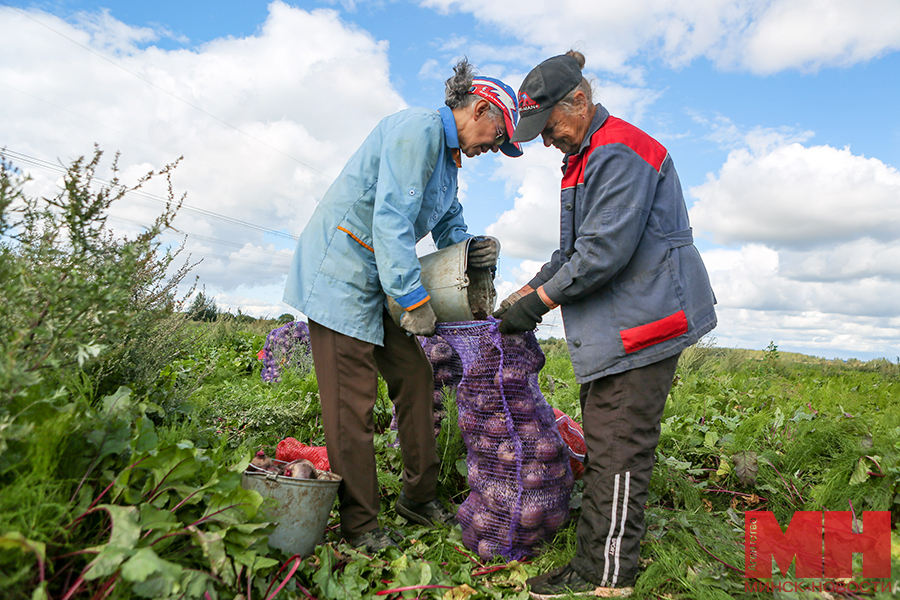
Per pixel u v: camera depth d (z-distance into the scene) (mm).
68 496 1636
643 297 2209
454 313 2611
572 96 2264
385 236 2318
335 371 2482
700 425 4238
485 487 2607
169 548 1736
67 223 1870
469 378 2646
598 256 2139
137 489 1811
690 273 2275
